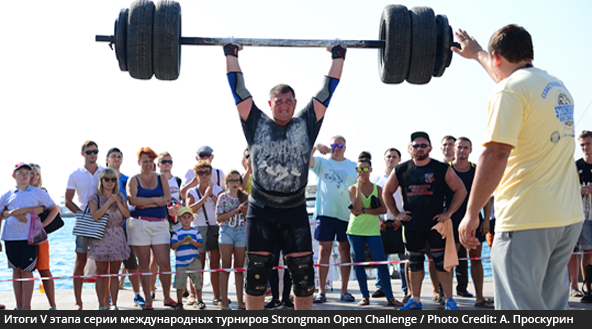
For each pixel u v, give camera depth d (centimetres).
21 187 521
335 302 551
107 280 500
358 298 582
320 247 557
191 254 521
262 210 315
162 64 397
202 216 552
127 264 545
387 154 623
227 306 509
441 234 457
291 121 322
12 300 639
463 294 576
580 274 666
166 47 387
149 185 523
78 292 511
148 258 512
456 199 454
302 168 316
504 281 249
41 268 518
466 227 247
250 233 318
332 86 339
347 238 562
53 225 538
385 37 402
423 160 470
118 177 548
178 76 418
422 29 397
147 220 512
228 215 514
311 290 325
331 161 571
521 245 243
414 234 471
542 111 240
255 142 317
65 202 529
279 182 311
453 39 412
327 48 384
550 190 242
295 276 322
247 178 558
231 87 327
